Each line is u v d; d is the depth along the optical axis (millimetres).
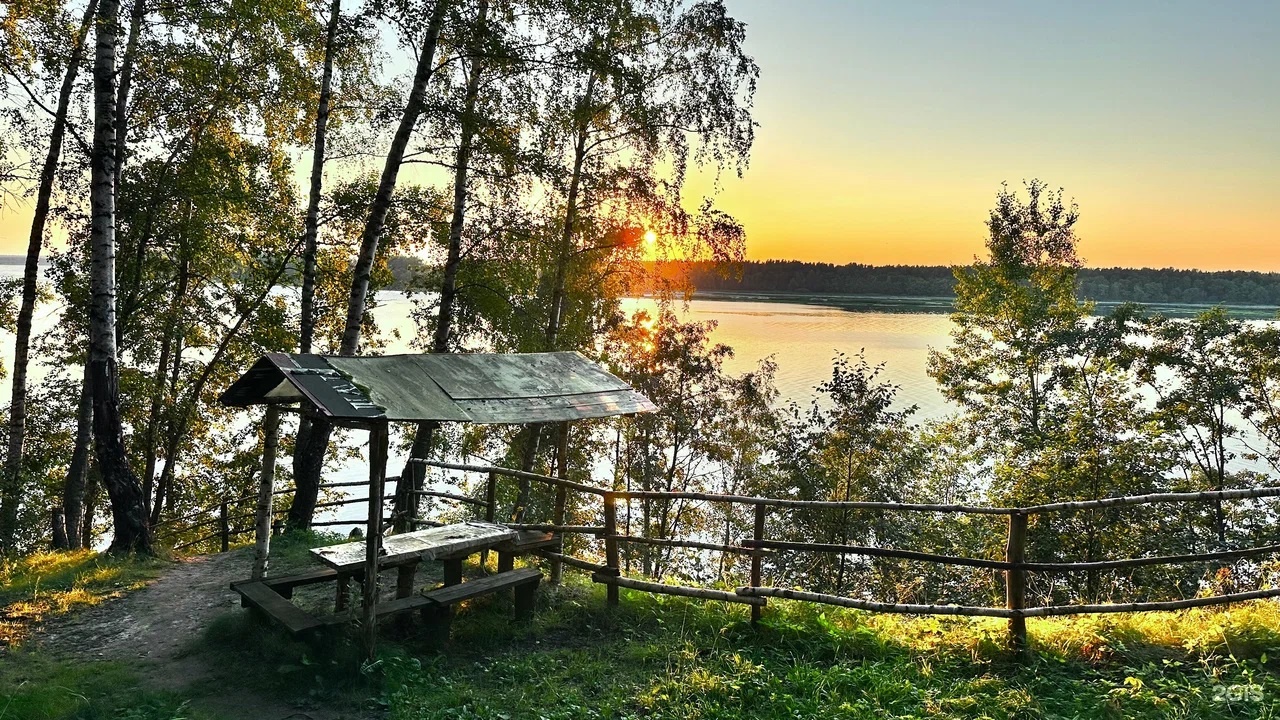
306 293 11516
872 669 5262
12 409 13273
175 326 16609
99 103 9617
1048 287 31078
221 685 5430
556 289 14359
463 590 6125
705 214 13086
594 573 6879
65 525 12898
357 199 13898
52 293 16219
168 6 11227
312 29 11688
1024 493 18609
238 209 14172
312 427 11438
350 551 6293
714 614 6473
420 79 10430
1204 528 20047
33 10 10984
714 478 30078
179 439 19375
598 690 5289
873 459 21203
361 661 5465
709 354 27281
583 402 7617
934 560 5707
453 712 4914
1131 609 5352
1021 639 5395
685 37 12312
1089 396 21453
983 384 31094
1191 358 26219
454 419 6184
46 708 4938
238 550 10125
